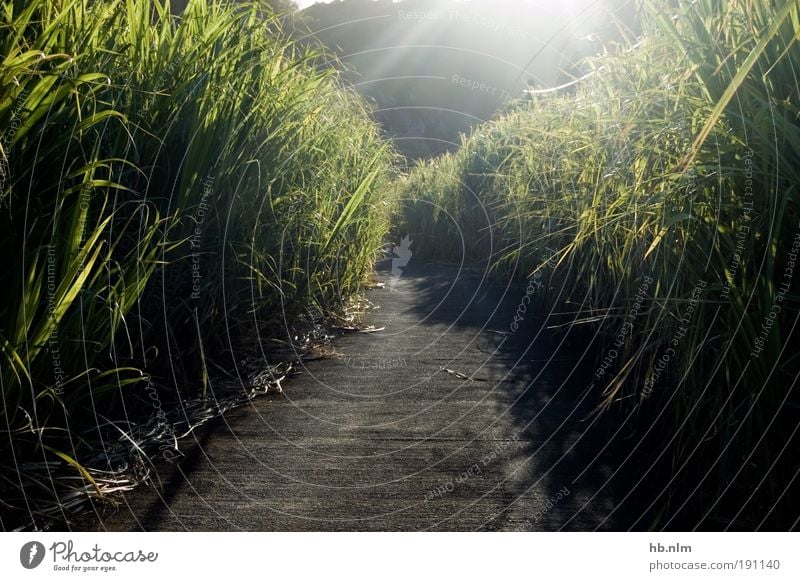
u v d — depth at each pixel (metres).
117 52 2.31
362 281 5.34
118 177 2.16
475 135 7.86
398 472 1.96
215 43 2.95
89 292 1.94
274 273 3.22
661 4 2.23
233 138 2.85
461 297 5.43
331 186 4.09
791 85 1.65
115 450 1.99
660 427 2.26
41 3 2.02
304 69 4.04
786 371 1.59
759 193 1.69
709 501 1.72
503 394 2.77
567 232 3.87
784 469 1.62
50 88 1.84
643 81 2.58
